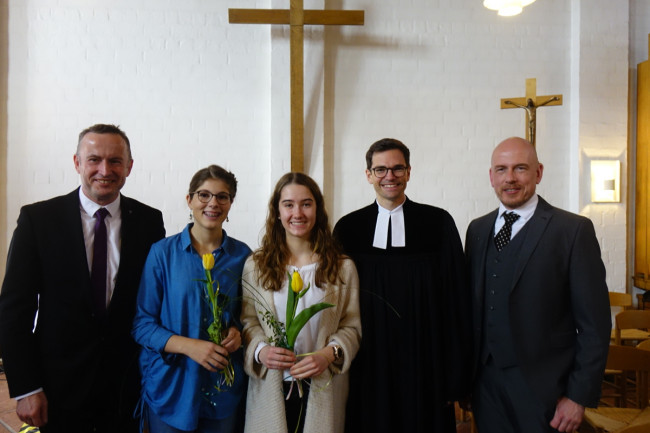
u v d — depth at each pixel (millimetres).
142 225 1904
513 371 1757
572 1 4488
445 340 1895
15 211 4086
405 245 1954
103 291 1771
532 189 1815
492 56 4445
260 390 1659
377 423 1820
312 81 4234
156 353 1658
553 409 1691
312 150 4230
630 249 4676
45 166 4094
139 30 4148
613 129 4492
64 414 1687
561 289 1751
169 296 1693
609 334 1690
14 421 3014
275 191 1821
